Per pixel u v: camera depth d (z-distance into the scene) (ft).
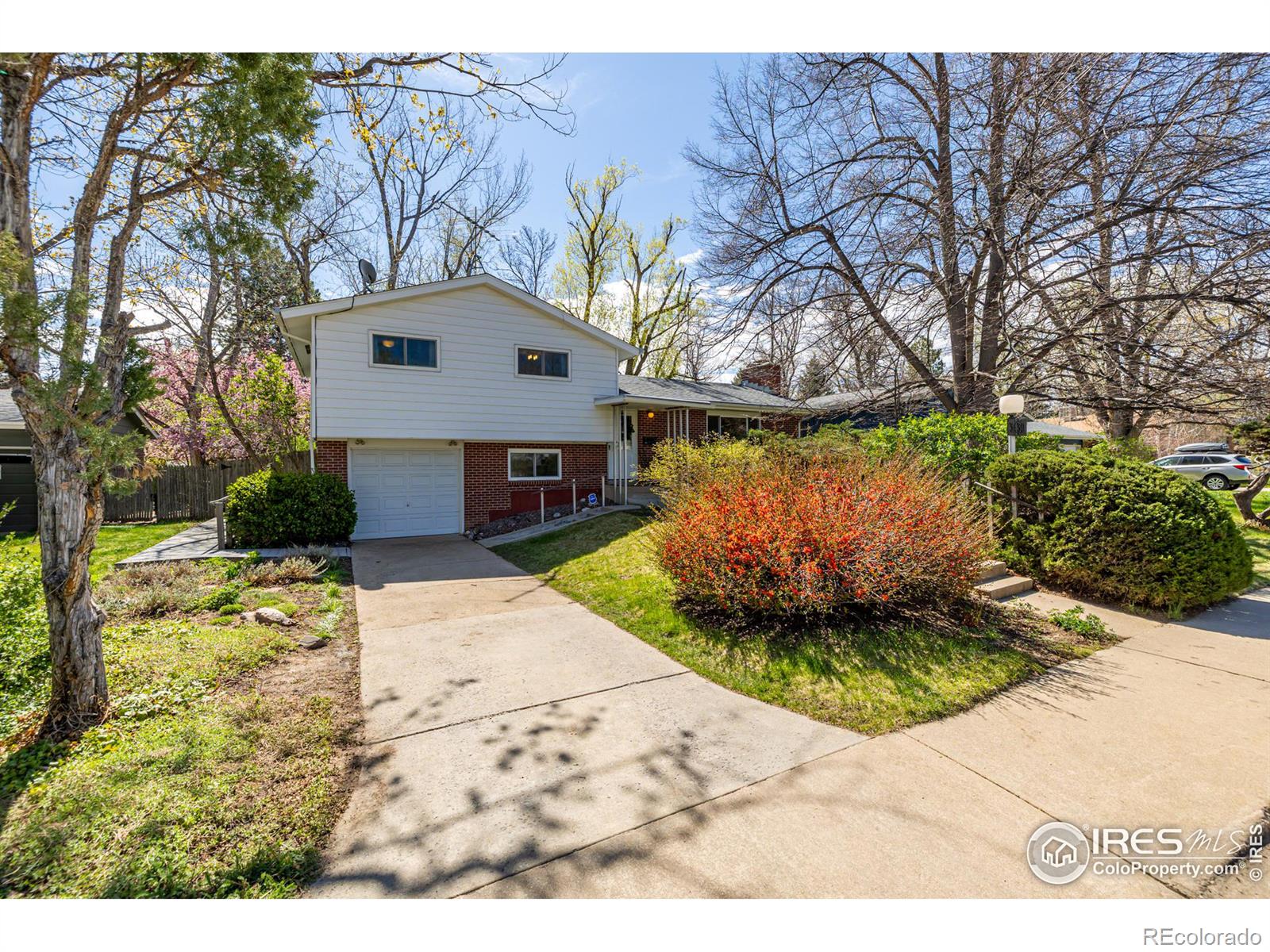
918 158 35.63
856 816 8.91
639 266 86.38
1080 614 18.48
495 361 42.42
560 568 28.30
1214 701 12.87
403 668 15.46
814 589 16.07
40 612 14.66
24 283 9.94
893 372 38.04
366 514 39.63
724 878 7.68
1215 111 26.17
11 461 40.45
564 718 12.50
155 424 56.03
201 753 10.39
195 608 20.06
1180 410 28.37
